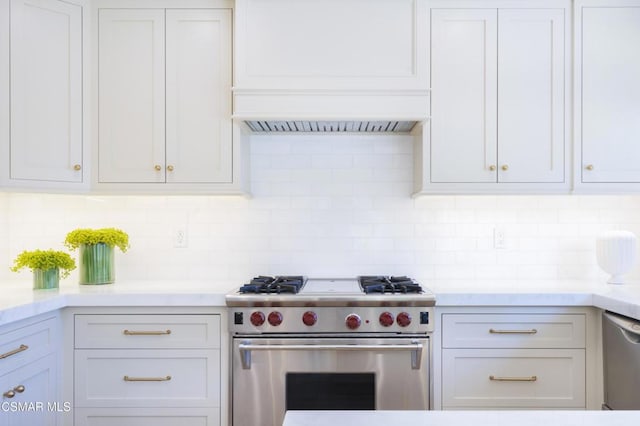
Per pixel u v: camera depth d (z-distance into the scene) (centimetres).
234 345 195
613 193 219
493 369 199
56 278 212
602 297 189
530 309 199
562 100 219
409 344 192
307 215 253
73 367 197
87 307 197
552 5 219
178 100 221
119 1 221
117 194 224
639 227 248
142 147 221
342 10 217
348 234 252
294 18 217
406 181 252
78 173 218
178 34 221
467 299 197
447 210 251
